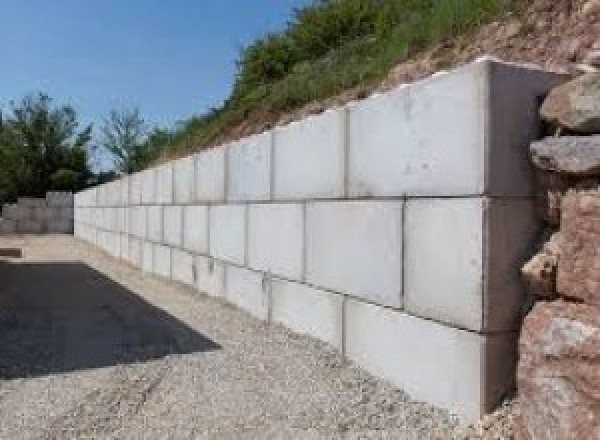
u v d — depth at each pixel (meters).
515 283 3.18
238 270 6.59
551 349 2.82
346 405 3.65
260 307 5.99
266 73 12.82
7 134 32.75
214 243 7.34
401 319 3.78
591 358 2.62
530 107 3.24
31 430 3.56
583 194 2.85
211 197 7.43
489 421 3.07
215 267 7.31
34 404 3.94
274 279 5.68
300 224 5.16
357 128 4.30
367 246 4.16
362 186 4.23
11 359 4.90
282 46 12.77
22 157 32.28
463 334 3.25
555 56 4.65
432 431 3.22
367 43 9.22
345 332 4.45
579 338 2.69
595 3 4.72
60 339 5.57
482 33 5.77
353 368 4.23
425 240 3.56
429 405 3.50
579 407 2.65
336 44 11.58
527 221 3.21
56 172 32.44
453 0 6.48
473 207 3.20
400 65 6.66
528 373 2.95
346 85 7.84
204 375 4.40
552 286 2.99
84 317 6.58
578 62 4.37
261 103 10.91
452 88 3.37
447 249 3.38
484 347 3.12
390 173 3.91
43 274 10.35
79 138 33.62
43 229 22.61
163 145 19.20
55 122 33.16
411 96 3.71
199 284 7.88
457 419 3.26
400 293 3.79
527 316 3.04
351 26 11.61
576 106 2.95
